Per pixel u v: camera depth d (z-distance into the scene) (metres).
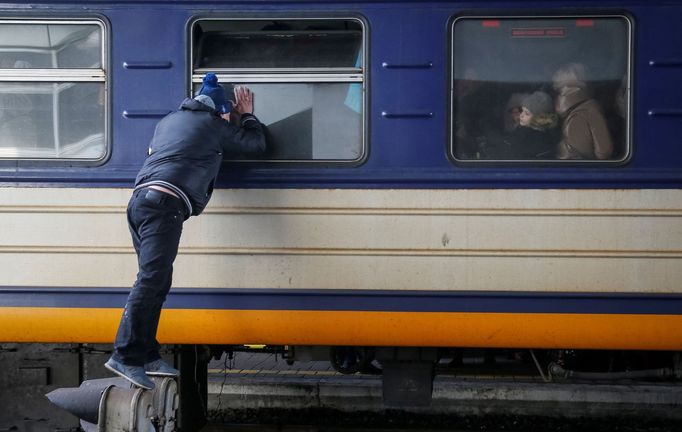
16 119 5.25
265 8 5.11
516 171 5.04
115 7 5.15
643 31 5.02
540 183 5.03
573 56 5.08
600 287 5.02
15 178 5.16
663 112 5.01
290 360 5.68
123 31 5.16
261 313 5.12
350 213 5.08
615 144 5.06
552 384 6.57
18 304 5.19
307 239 5.09
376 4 5.07
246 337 5.15
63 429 5.48
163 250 4.61
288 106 5.18
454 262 5.05
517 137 5.09
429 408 6.60
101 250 5.16
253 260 5.11
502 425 6.41
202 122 4.79
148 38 5.15
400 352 5.40
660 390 6.43
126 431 4.67
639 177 5.00
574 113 5.08
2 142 5.25
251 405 6.71
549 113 5.09
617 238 5.01
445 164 5.07
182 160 4.70
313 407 6.68
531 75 5.09
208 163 4.77
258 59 5.19
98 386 5.00
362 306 5.09
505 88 5.09
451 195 5.05
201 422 5.77
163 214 4.61
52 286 5.17
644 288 5.00
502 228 5.04
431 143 5.07
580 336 5.04
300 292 5.11
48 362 5.50
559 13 5.04
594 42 5.07
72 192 5.16
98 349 5.47
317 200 5.09
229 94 5.18
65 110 5.23
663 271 5.00
